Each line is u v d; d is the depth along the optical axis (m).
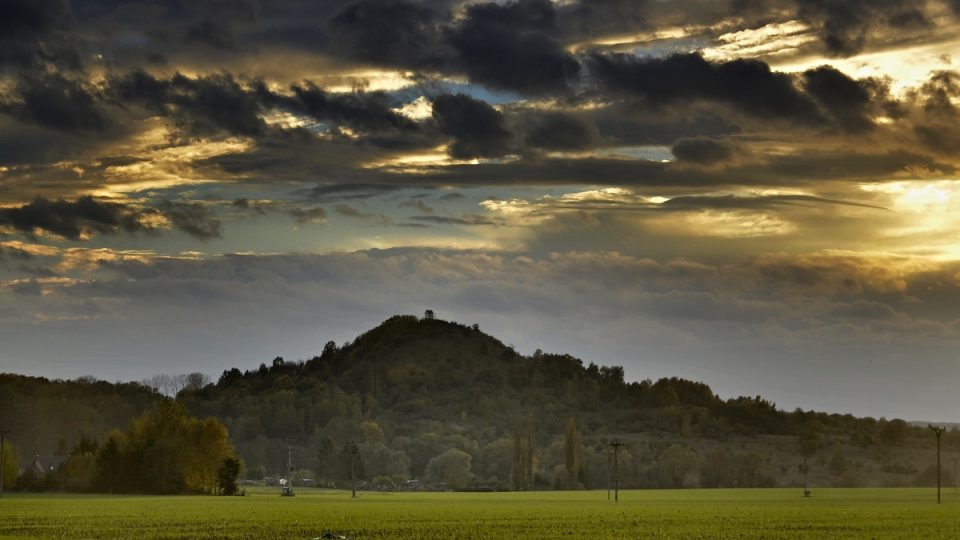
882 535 124.06
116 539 118.38
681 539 118.81
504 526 139.62
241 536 122.56
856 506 198.50
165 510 179.62
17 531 130.00
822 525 141.00
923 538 119.69
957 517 158.25
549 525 142.00
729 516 162.88
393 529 133.88
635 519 154.75
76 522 146.62
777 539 119.00
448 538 119.81
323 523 145.00
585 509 188.50
